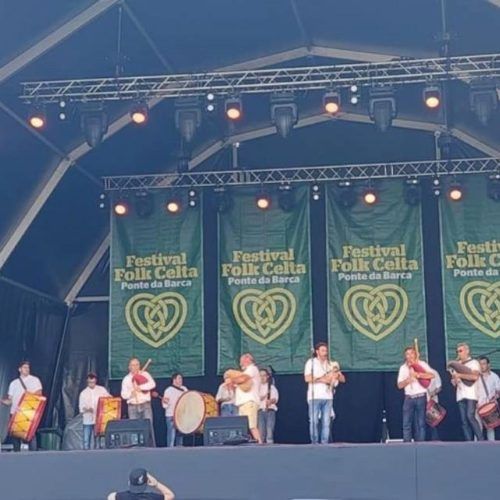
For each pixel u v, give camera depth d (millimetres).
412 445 11531
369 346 17281
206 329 18438
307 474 11602
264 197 17609
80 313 19594
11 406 15797
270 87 15227
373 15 15102
